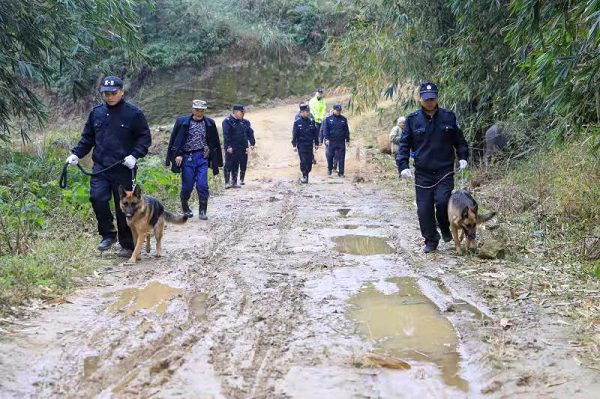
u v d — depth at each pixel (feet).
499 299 16.80
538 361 12.16
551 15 20.11
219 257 22.63
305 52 106.93
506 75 36.19
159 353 12.76
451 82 39.96
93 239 24.23
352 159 61.62
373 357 12.46
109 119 21.67
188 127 31.73
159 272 20.07
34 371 11.51
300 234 27.63
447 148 22.82
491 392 10.91
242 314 15.61
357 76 46.32
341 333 14.17
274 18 109.60
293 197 41.22
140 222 21.48
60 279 17.95
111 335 13.70
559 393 10.68
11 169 36.37
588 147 27.40
